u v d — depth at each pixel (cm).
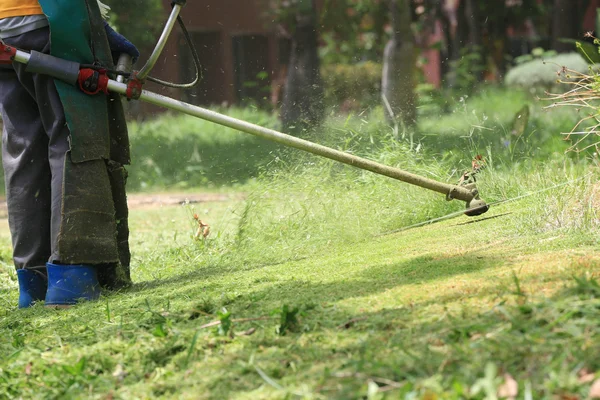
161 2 3581
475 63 3534
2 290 881
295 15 2770
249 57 3891
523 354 376
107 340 535
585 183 752
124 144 781
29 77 723
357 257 740
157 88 3556
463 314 448
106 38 746
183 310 575
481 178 1002
